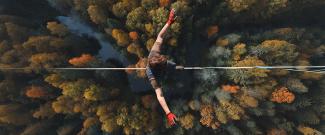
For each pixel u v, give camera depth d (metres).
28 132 21.62
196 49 23.22
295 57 21.25
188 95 22.41
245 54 21.34
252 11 22.00
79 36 24.50
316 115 22.59
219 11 21.48
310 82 22.22
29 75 22.81
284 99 20.47
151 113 21.72
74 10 23.33
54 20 25.36
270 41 20.86
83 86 20.92
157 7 20.19
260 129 21.72
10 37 22.78
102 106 21.02
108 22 21.03
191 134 21.73
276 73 20.86
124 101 22.48
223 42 21.36
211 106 21.08
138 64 20.70
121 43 21.22
